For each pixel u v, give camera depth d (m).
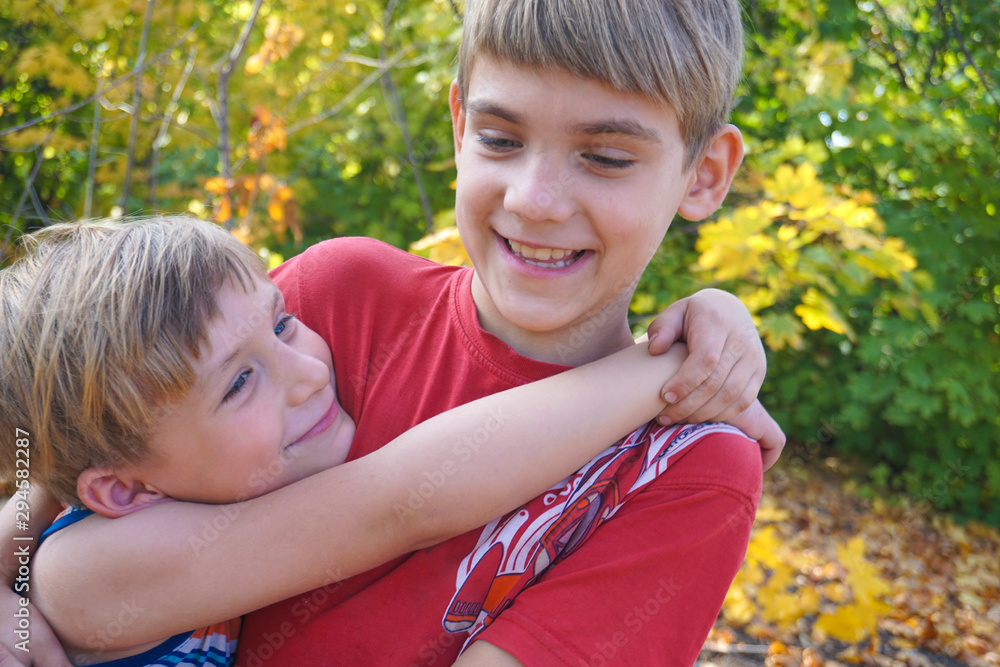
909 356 4.49
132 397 0.72
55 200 4.09
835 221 2.40
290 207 2.90
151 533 0.75
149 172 3.72
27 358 0.75
